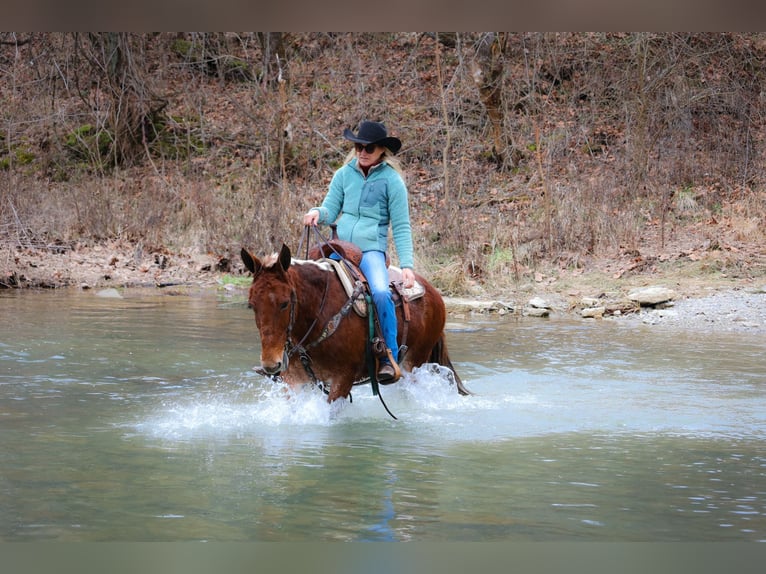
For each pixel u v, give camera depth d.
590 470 5.70
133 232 18.81
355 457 5.94
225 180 22.03
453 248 16.92
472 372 9.20
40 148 24.02
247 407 7.43
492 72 21.98
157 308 13.50
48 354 9.52
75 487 5.17
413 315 7.64
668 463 5.89
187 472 5.51
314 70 25.38
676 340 11.32
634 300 13.87
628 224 17.02
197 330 11.45
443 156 20.95
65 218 18.73
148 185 21.08
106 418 6.93
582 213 17.59
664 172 19.56
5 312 12.52
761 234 16.75
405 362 7.88
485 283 15.57
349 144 22.81
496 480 5.44
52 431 6.48
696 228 17.38
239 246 17.83
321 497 5.05
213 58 25.41
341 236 7.55
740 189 18.95
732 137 20.97
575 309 13.98
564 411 7.49
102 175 22.14
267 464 5.72
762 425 7.02
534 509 4.91
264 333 6.30
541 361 9.83
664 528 4.63
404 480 5.41
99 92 24.67
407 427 6.89
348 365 7.02
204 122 24.67
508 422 7.09
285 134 22.52
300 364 6.94
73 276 16.42
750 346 10.88
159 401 7.58
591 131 22.34
